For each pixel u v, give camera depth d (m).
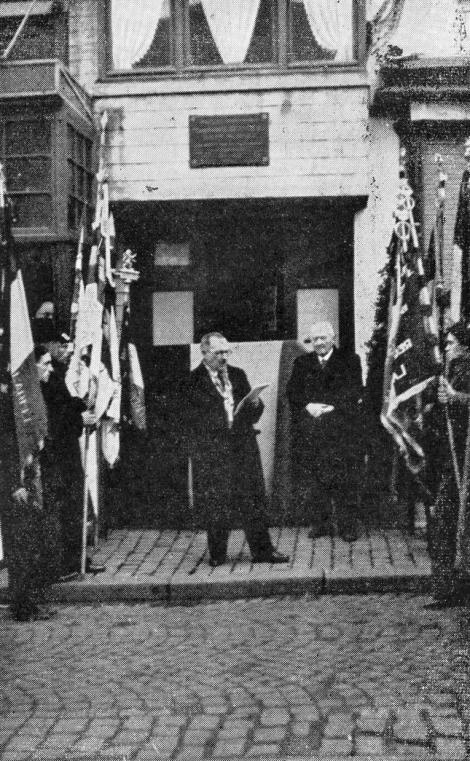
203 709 5.05
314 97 9.87
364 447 9.30
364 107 9.86
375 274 10.05
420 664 5.71
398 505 9.68
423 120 9.56
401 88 9.48
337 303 10.34
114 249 9.55
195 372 8.59
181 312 10.48
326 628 6.64
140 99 9.98
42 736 4.71
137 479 10.12
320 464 9.27
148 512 10.14
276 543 9.23
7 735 4.73
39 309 8.98
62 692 5.39
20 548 7.26
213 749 4.50
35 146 8.94
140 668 5.82
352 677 5.50
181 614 7.24
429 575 7.76
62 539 7.94
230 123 9.91
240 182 9.92
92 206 9.90
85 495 8.17
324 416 9.25
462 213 8.08
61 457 7.99
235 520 8.40
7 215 7.53
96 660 6.02
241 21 10.05
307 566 8.24
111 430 8.97
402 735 4.57
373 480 9.62
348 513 9.25
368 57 9.91
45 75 8.81
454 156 9.70
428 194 9.66
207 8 10.06
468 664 5.68
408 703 5.01
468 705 4.96
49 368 8.07
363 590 7.78
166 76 9.99
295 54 10.00
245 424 8.49
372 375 9.23
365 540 9.27
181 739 4.63
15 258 7.52
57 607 7.63
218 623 6.91
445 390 7.80
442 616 6.91
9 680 5.64
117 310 9.49
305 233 10.32
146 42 10.09
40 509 7.68
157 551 9.06
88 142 9.85
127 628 6.84
